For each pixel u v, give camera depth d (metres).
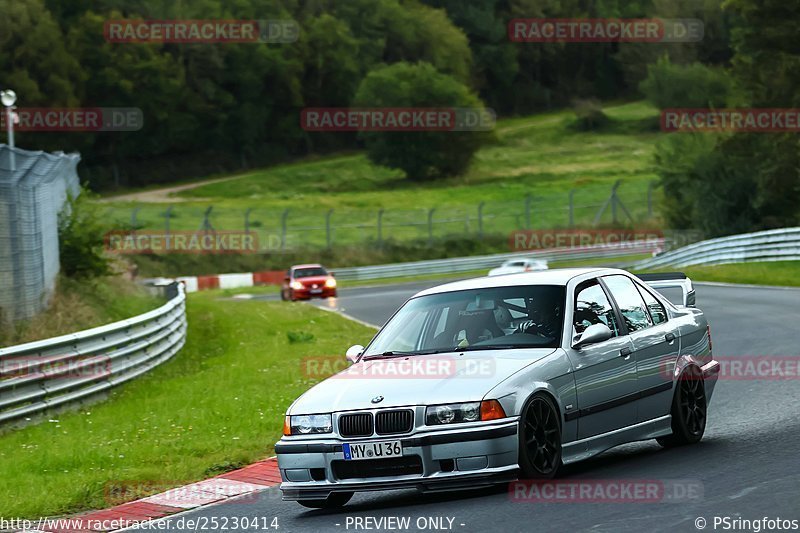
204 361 79.62
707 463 30.62
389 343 31.91
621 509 25.33
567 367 29.58
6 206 72.12
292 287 150.75
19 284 73.75
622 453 34.59
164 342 79.62
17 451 43.72
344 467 27.97
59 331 75.25
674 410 34.06
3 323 70.94
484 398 27.27
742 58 185.75
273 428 43.97
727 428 37.56
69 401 58.09
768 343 64.31
